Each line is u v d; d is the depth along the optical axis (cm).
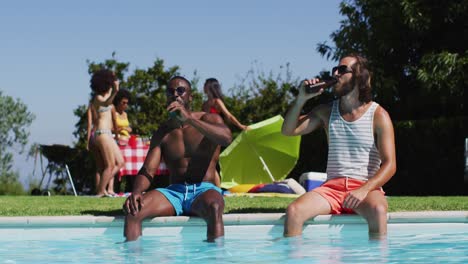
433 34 1777
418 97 1723
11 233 572
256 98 2336
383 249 492
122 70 2220
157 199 572
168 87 598
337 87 581
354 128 581
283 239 543
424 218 588
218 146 609
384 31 1775
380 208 540
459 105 1697
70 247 514
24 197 1065
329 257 455
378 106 585
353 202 548
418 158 1469
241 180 1252
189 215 584
